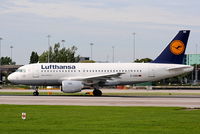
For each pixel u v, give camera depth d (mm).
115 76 155375
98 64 163250
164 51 165125
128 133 55125
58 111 86812
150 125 63625
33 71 159625
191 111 87438
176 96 153875
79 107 97000
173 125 63688
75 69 161250
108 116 76812
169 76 164000
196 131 57250
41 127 60875
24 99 128125
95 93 158000
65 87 151750
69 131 56781
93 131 56875
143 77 162750
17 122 67188
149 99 131000
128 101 120312
